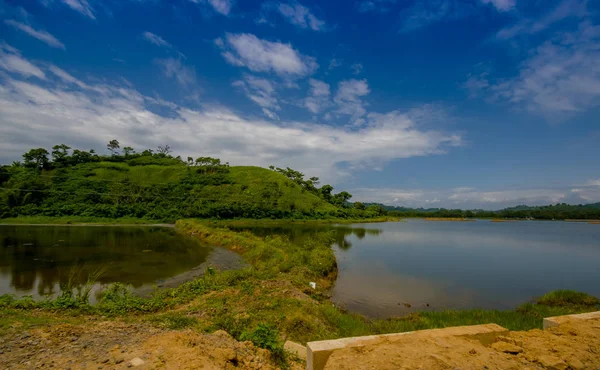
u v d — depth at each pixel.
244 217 80.81
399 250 38.56
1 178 82.56
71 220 62.19
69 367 5.48
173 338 6.69
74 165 101.88
